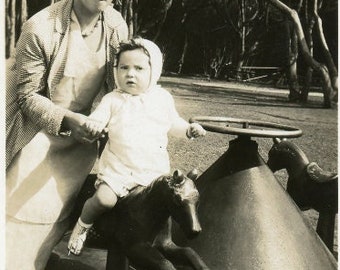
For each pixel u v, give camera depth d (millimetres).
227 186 2494
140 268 2082
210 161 3953
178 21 4414
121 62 2189
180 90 4215
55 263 2875
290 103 4254
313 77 4230
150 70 2193
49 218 2318
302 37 4102
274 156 2982
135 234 2053
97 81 2355
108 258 2174
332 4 4191
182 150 4023
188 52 4520
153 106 2186
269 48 4492
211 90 4223
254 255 2316
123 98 2189
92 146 2426
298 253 2367
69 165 2359
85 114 2404
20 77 2248
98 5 2244
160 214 2055
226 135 4102
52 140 2307
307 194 2820
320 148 3893
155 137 2156
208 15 4500
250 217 2398
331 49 4207
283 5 4086
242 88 4422
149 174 2135
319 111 4094
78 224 2125
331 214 2828
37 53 2230
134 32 4207
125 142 2117
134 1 4172
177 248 2121
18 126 2297
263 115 4031
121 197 2104
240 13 4520
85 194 2408
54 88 2291
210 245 2371
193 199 1972
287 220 2445
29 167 2299
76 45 2273
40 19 2246
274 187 2523
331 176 2738
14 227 2326
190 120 2566
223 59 4590
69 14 2281
